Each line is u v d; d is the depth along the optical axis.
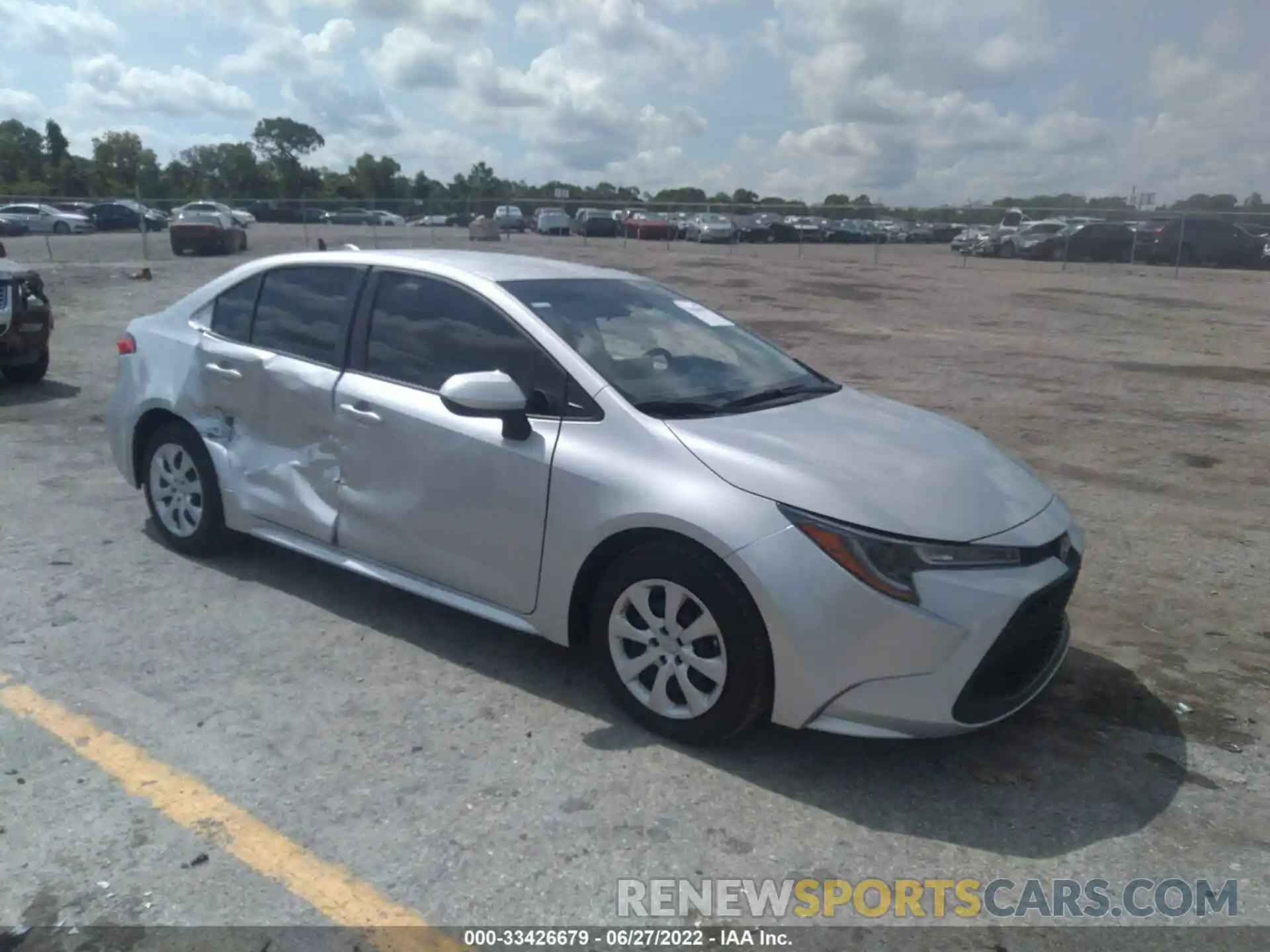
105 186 86.81
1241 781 3.70
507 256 5.11
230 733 3.78
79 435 8.18
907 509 3.50
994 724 3.91
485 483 4.11
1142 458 8.36
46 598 4.93
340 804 3.37
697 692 3.68
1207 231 34.00
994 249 38.22
